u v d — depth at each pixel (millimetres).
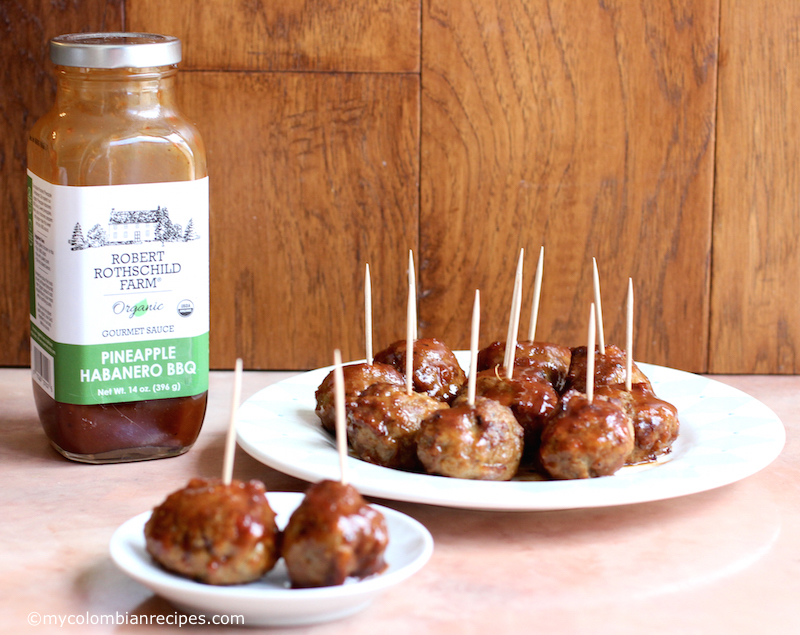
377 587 643
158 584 643
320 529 644
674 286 932
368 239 924
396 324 935
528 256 927
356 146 912
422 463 736
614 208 921
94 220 756
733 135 914
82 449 779
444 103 908
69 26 891
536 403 763
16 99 897
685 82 907
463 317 935
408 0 896
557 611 668
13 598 674
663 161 916
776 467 789
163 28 895
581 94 908
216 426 838
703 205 921
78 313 762
